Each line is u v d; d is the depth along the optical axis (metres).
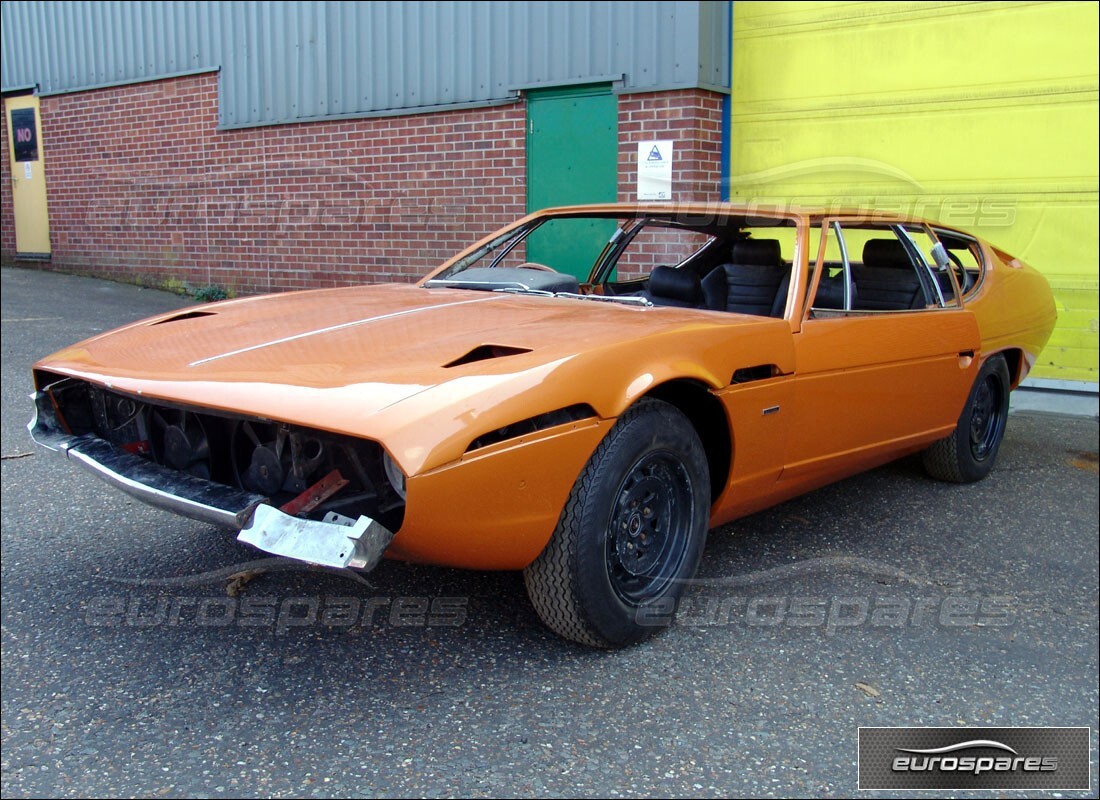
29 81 12.70
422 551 2.57
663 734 2.63
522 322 3.19
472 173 8.95
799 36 7.77
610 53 7.97
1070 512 4.64
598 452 2.82
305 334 3.15
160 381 2.82
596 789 2.38
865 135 7.64
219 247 11.04
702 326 3.21
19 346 7.79
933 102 7.37
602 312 3.40
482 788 2.37
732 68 8.05
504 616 3.29
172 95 11.15
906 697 2.89
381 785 2.37
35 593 3.43
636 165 8.00
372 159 9.59
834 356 3.68
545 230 4.65
